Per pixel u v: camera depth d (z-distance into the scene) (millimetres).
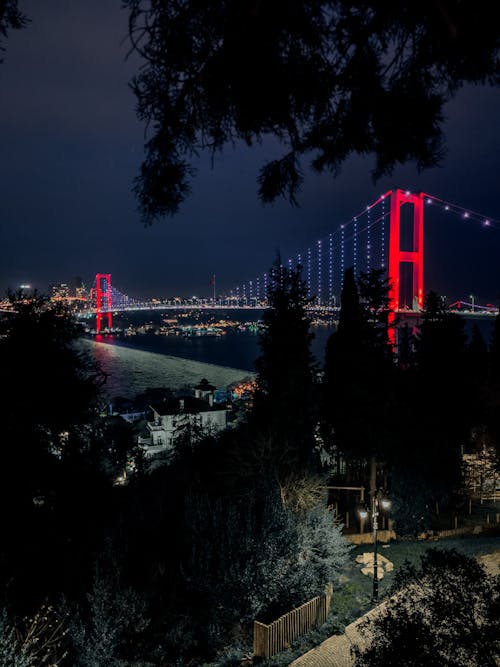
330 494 26641
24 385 9500
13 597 9859
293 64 2500
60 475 10438
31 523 9773
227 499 18391
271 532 15781
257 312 178375
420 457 24703
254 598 14227
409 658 6094
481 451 30172
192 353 184375
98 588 11500
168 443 50562
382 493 24594
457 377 28234
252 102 2559
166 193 2703
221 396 80125
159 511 19609
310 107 2682
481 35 2426
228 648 13773
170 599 13805
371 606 16000
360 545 22203
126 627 11547
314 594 15367
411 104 2754
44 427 10109
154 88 2467
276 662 13109
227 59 2420
